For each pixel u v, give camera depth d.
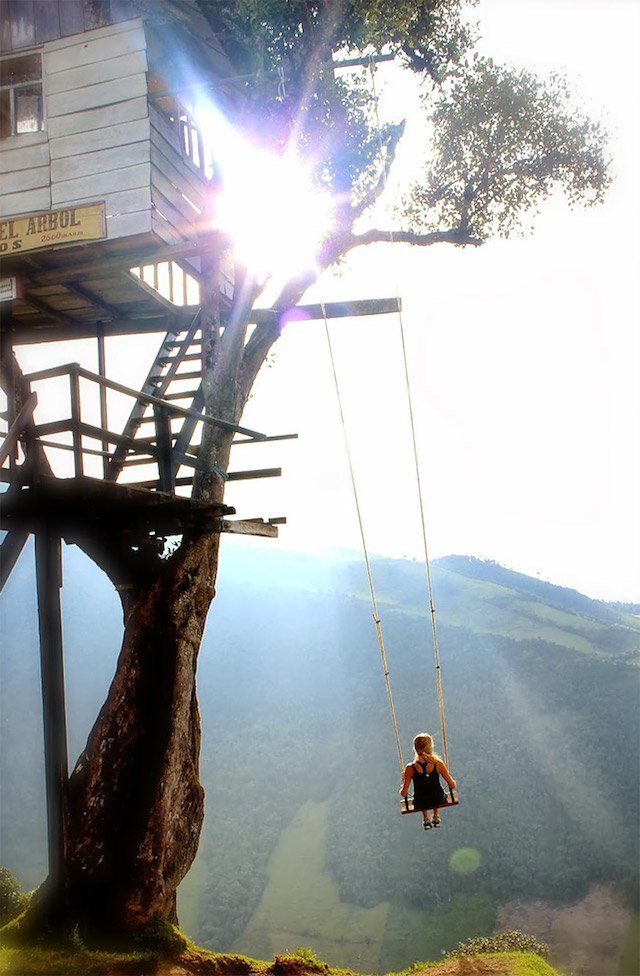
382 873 106.56
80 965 10.74
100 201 14.30
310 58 15.36
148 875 12.49
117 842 12.61
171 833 13.00
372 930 98.75
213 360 15.68
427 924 97.44
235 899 109.44
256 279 15.91
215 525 13.68
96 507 12.30
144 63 14.33
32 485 11.20
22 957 10.89
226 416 15.24
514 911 96.06
